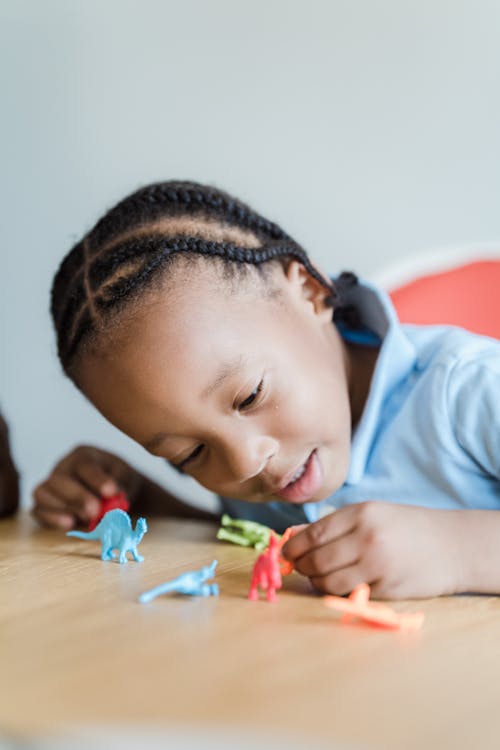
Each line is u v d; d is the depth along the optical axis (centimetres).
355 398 103
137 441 88
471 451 93
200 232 94
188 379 83
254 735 36
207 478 88
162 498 121
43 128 190
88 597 63
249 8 179
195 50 182
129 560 79
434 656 48
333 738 36
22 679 44
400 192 175
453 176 173
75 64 187
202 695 41
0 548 88
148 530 99
